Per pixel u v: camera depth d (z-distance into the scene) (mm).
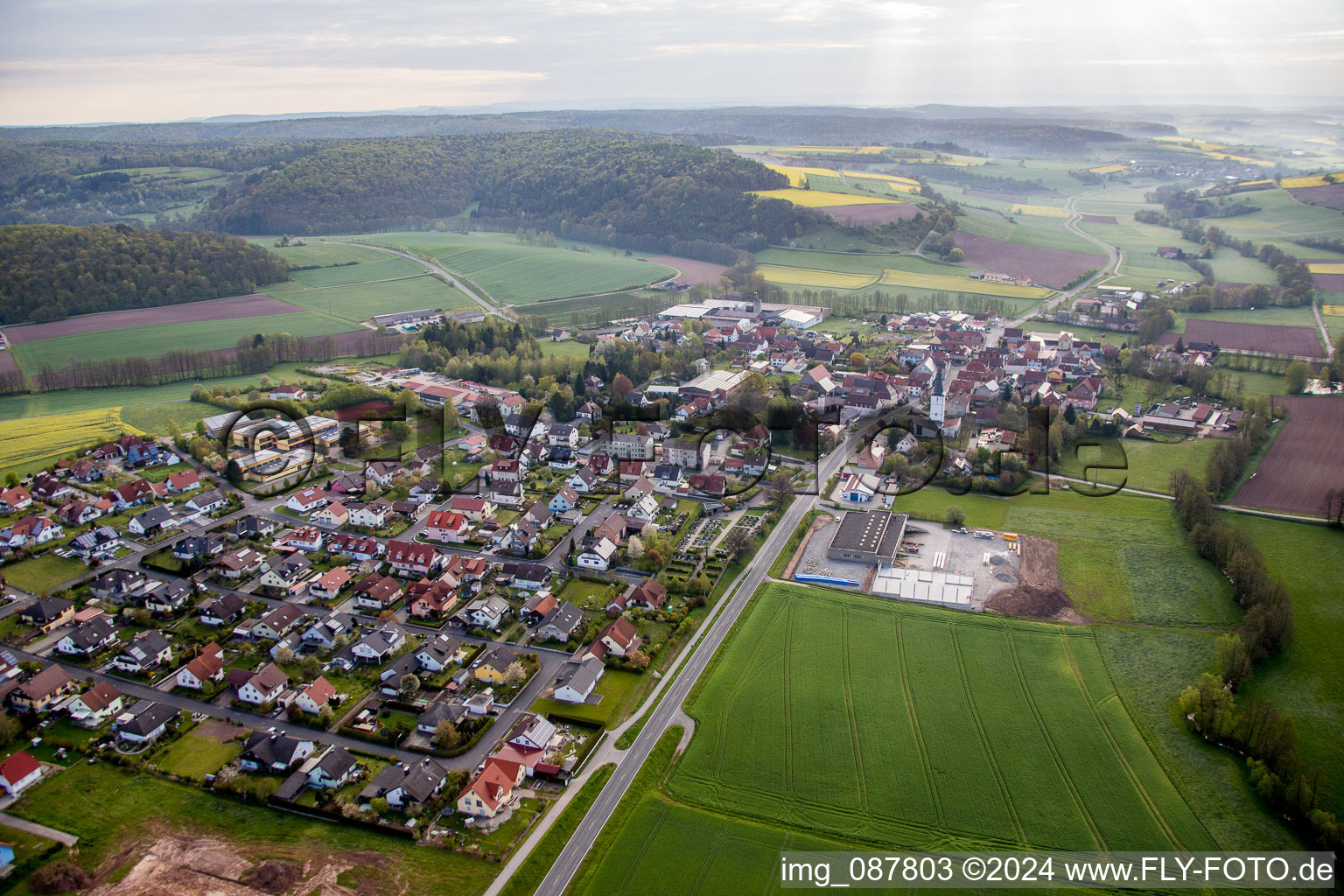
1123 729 130125
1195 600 165125
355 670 147875
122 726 130125
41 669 146250
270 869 105438
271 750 124188
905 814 114375
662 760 124375
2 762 122000
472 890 102625
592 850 108562
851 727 131125
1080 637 154250
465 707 134375
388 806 115938
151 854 108750
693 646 153500
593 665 144250
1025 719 132750
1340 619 157125
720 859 107062
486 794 114125
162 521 199875
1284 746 119500
